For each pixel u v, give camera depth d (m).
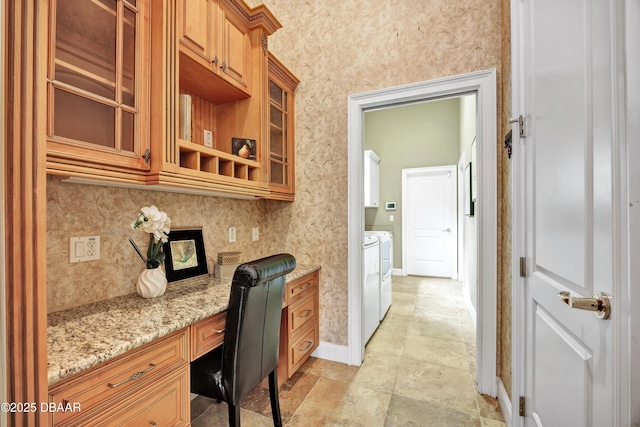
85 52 1.05
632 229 0.62
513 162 1.42
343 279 2.28
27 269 0.54
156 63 1.22
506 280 1.67
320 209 2.35
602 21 0.73
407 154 5.59
